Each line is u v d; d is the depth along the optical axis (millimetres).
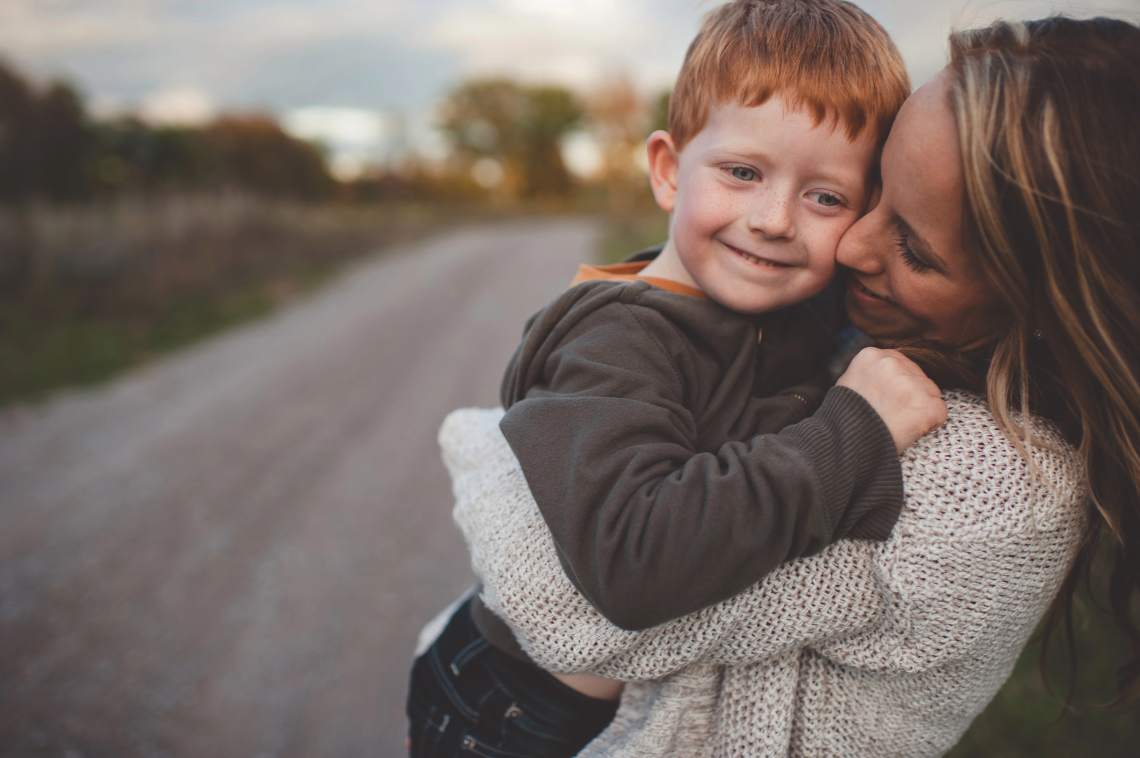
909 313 871
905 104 801
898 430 788
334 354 7941
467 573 3516
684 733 936
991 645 818
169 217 12953
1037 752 2078
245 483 4520
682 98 1022
